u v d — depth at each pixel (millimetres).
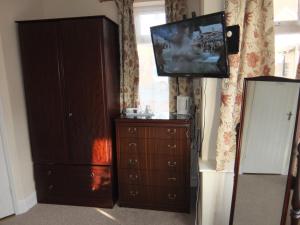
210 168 1923
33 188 2754
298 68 1860
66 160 2633
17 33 2510
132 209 2609
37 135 2645
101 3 2805
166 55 2205
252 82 1486
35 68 2508
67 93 2500
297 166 1406
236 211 1667
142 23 2791
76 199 2695
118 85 2801
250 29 1812
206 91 1951
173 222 2357
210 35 1733
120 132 2504
